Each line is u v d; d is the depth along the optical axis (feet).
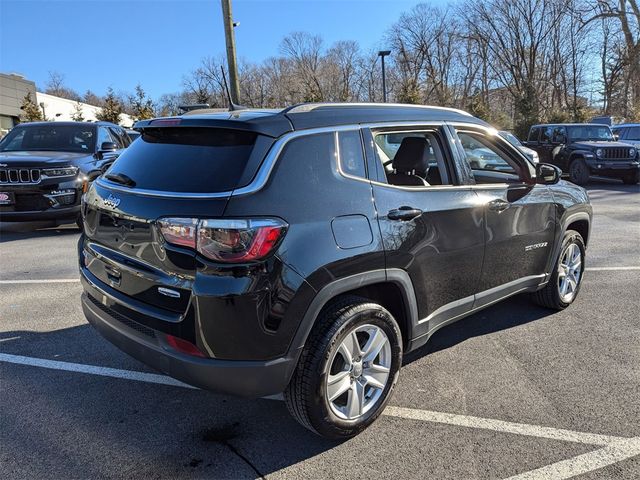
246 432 9.55
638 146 54.95
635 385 11.07
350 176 9.14
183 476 8.32
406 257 9.66
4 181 25.39
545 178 13.64
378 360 9.65
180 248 7.91
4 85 110.52
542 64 142.00
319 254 8.29
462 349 12.96
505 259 12.44
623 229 27.89
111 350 13.05
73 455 8.81
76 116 135.64
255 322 7.80
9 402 10.53
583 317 15.02
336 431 9.00
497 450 8.92
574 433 9.37
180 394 10.93
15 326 14.58
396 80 176.24
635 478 8.18
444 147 11.25
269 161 8.25
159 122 9.59
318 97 144.66
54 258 22.38
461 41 165.07
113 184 9.61
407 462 8.64
